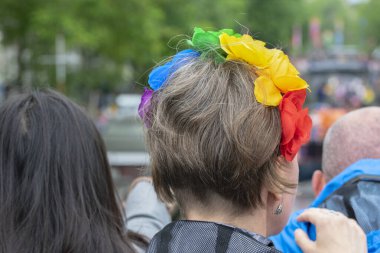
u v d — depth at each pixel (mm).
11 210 1760
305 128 1469
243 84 1445
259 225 1472
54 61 14195
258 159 1399
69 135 1821
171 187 1495
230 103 1423
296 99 1464
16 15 13047
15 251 1724
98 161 1863
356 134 2027
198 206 1469
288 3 31469
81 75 14945
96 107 20234
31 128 1806
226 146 1394
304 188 8320
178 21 15672
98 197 1855
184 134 1432
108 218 1863
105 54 13812
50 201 1774
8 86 15758
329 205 1867
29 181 1771
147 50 13328
